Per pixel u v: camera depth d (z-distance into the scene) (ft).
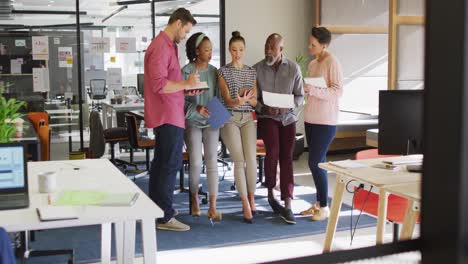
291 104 15.40
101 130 21.36
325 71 15.57
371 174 10.30
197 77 14.32
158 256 13.51
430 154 5.39
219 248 14.10
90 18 25.49
